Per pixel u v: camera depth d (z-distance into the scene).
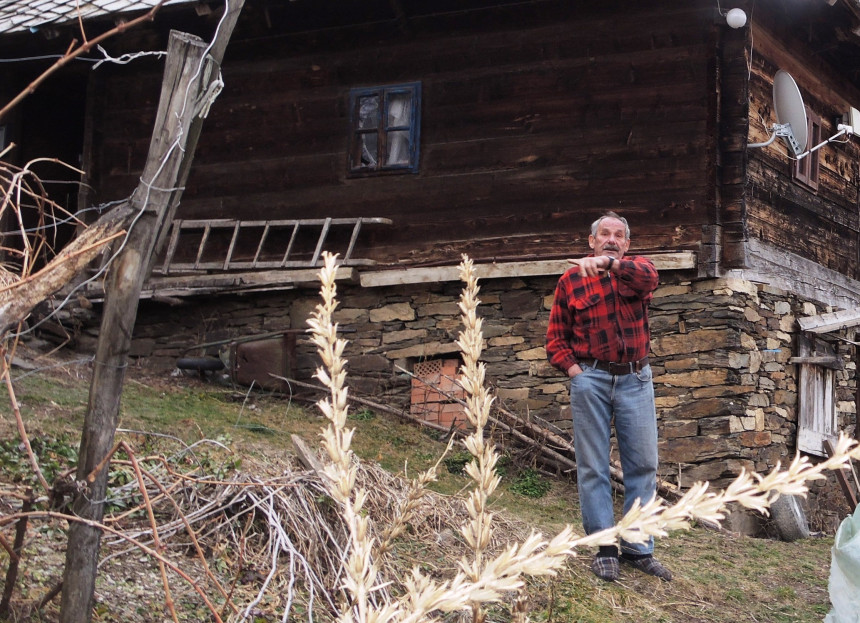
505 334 8.85
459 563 1.27
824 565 5.78
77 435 5.38
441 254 9.22
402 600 1.26
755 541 6.31
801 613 4.74
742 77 8.48
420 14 9.43
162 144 2.94
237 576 3.23
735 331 8.12
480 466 1.47
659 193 8.51
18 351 8.21
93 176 10.69
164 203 2.94
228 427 6.99
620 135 8.70
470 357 1.57
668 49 8.62
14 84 11.67
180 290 9.88
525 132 9.04
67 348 9.73
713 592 4.89
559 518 6.62
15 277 2.86
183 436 6.23
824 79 10.70
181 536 4.06
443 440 8.38
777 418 8.56
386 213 9.48
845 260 10.92
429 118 9.41
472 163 9.20
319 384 9.39
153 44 10.45
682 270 8.34
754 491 1.09
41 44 10.41
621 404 4.80
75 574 2.85
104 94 10.82
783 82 8.87
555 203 8.86
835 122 10.98
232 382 9.51
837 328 8.95
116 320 2.87
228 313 10.09
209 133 10.28
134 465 2.70
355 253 9.56
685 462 8.03
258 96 10.12
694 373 8.14
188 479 3.15
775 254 9.01
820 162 10.52
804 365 8.91
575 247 8.73
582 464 4.86
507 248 8.98
